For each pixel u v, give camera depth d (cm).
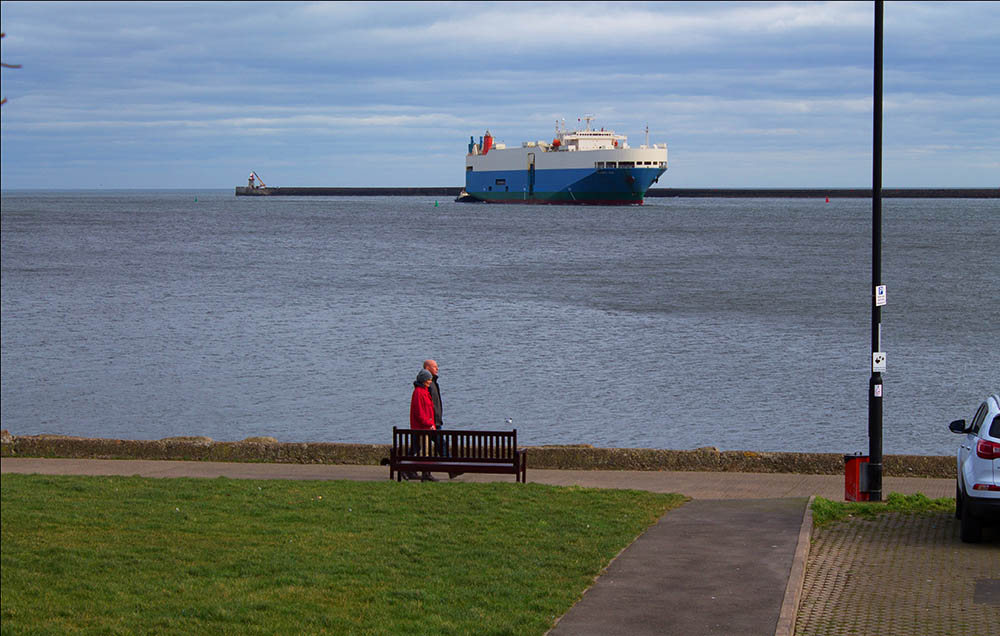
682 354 3734
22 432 2788
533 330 4375
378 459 1617
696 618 775
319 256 8925
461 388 3166
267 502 1234
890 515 1145
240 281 6744
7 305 5572
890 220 13275
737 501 1229
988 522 991
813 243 9756
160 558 979
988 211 15888
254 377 3425
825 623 779
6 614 815
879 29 1304
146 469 1562
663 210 19250
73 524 1125
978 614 790
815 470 1498
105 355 3925
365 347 3978
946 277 6362
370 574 909
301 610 809
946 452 2367
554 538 1027
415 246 10112
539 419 2752
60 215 18988
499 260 8338
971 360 3525
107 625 783
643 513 1148
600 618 779
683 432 2594
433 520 1124
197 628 773
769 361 3569
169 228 13962
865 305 5112
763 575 882
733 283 6262
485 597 833
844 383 3169
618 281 6494
